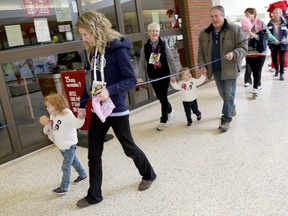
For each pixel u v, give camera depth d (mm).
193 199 2107
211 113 4109
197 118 3850
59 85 3930
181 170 2566
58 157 3305
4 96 3271
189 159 2764
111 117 2027
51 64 3939
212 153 2822
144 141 3408
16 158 3369
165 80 3625
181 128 3676
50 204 2326
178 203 2088
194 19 5797
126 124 2076
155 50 3600
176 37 5734
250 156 2643
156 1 5277
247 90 5066
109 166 2854
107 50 1940
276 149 2707
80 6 4047
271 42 5281
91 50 2039
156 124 4008
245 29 4277
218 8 3123
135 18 4922
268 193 2047
